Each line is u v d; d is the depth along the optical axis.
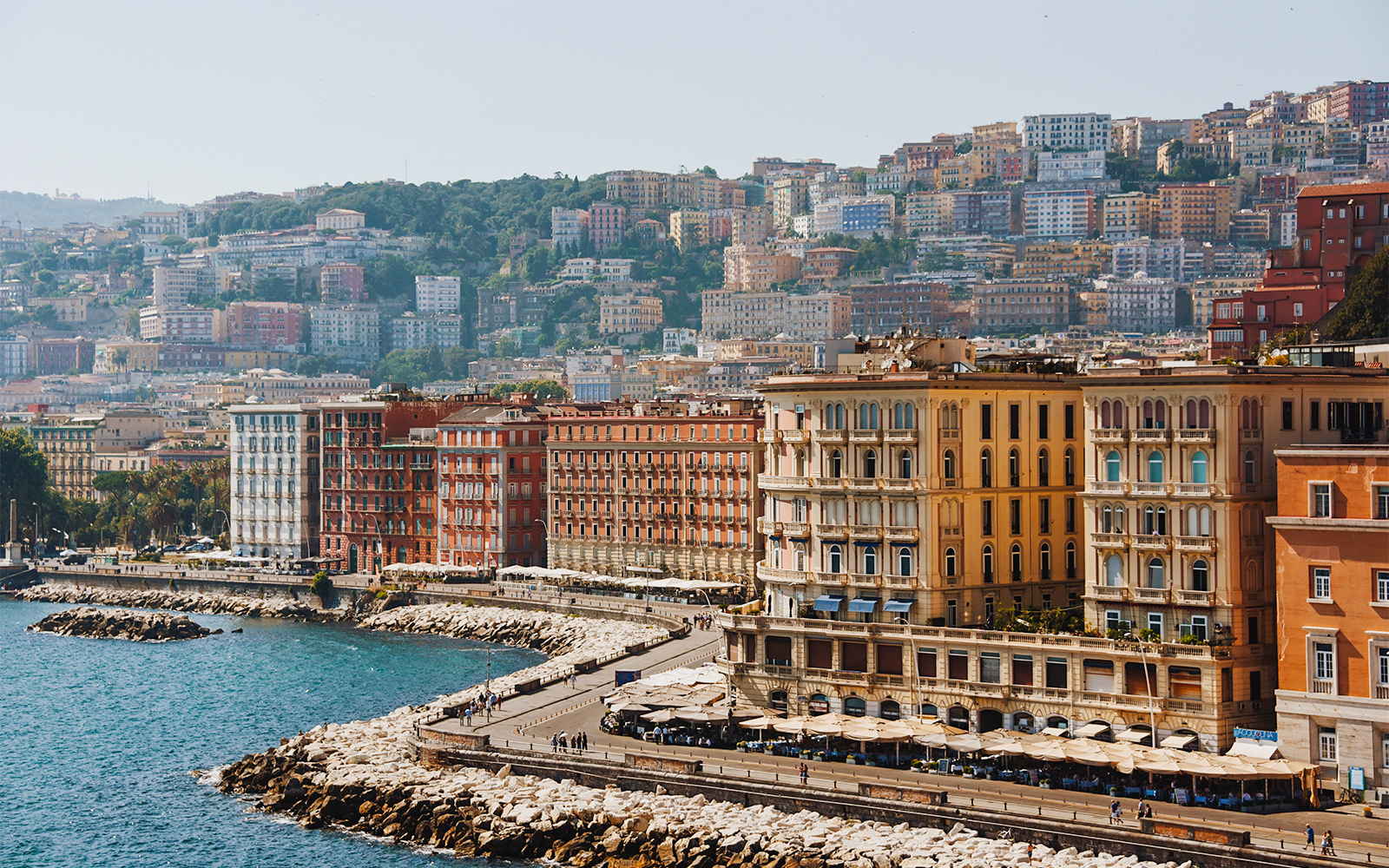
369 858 156.38
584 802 158.12
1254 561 157.12
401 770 175.88
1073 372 191.12
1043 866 131.62
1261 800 142.38
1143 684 157.62
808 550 183.50
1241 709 155.38
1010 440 179.00
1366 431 165.12
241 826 170.12
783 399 187.62
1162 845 131.62
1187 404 158.50
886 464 176.62
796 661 179.50
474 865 152.75
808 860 137.88
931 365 185.12
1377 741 142.50
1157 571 160.75
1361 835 132.75
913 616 173.75
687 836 146.38
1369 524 142.50
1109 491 163.00
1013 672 165.38
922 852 136.75
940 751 162.75
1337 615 144.75
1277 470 150.25
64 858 161.75
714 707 181.00
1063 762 153.62
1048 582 181.50
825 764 164.25
